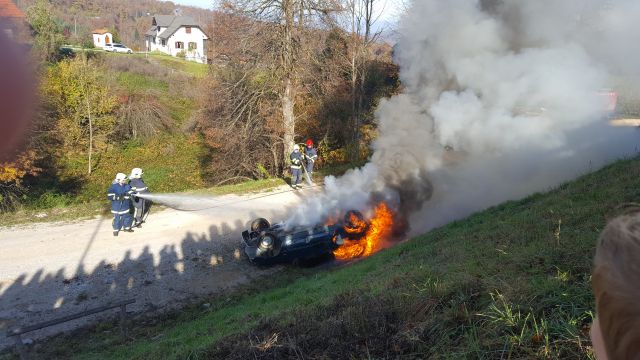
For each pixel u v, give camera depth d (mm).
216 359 4504
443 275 5352
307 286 7988
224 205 14250
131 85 31688
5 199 16188
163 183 25203
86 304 8672
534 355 3127
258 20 18016
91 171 25219
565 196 8023
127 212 11766
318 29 18859
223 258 10539
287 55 18641
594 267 1017
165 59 42875
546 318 3518
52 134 23250
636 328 851
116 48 46312
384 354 3770
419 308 4410
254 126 21922
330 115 23938
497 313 3781
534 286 4090
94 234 11758
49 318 8188
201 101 24984
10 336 6203
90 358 6613
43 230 12000
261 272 9867
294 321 4871
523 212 7906
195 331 6844
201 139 30750
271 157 23359
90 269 9898
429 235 8906
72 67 24250
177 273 9859
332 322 4488
